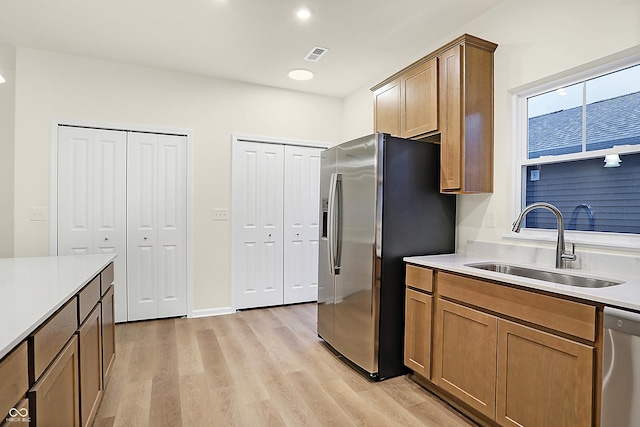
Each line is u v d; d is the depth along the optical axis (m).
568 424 1.46
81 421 1.58
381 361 2.41
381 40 2.98
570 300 1.46
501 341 1.75
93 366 1.81
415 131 2.71
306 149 4.30
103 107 3.38
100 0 2.41
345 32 2.85
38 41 3.02
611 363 1.32
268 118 4.07
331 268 2.80
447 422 1.94
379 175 2.41
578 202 2.11
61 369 1.31
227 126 3.87
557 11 2.12
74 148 3.30
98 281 1.97
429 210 2.62
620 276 1.77
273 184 4.12
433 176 2.64
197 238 3.75
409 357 2.36
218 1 2.42
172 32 2.86
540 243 2.19
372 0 2.41
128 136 3.48
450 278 2.07
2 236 3.22
